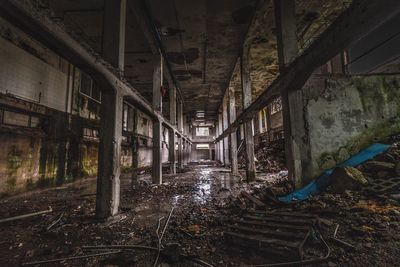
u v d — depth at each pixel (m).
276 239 2.43
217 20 7.56
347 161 4.82
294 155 4.77
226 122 17.66
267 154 15.33
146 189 7.18
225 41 8.98
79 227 3.45
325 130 5.02
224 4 6.76
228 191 6.60
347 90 5.25
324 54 3.41
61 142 8.19
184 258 2.33
